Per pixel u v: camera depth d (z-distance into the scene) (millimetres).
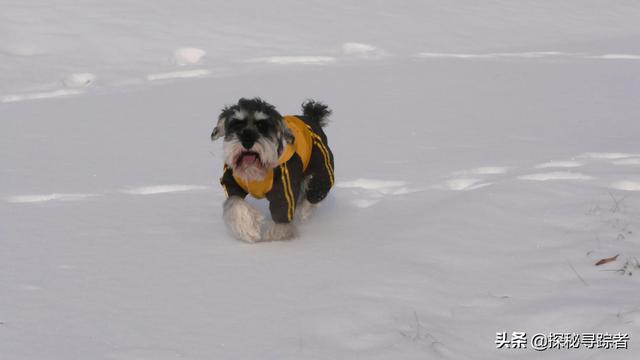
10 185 9219
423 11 26828
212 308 5672
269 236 7258
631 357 4840
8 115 13523
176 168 10000
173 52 20000
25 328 5332
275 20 24281
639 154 9742
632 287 5816
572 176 8695
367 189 8906
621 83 15391
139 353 4961
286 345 5070
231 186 7250
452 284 6047
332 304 5691
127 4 25453
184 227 7680
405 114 12969
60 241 7211
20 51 20281
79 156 10664
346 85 15812
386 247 6918
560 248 6637
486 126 11961
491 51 20875
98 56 19906
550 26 25656
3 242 7152
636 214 7379
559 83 15547
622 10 28781
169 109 13930
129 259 6738
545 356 4945
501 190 8141
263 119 6863
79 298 5863
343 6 26922
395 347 5023
